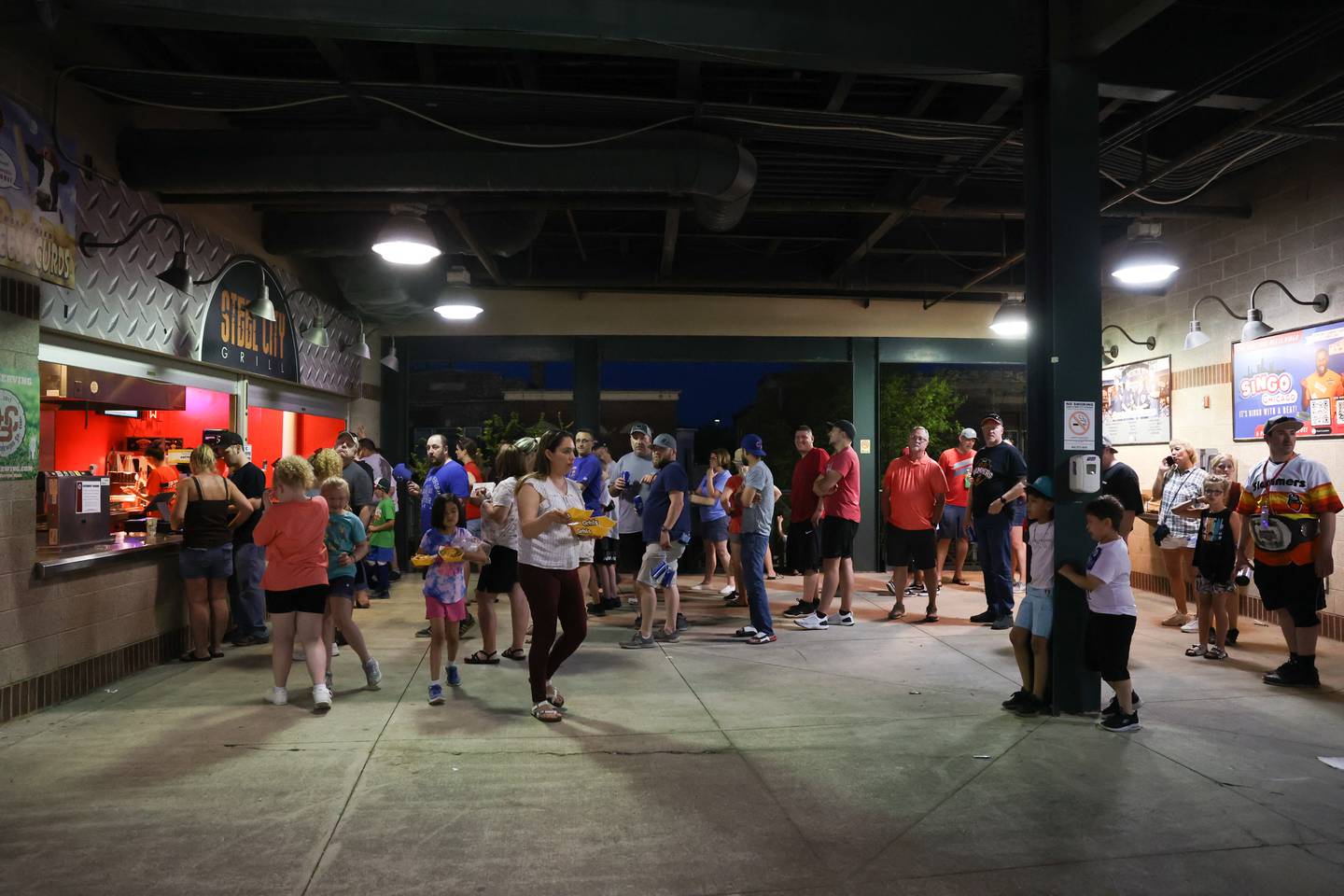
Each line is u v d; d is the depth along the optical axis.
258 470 7.05
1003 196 8.15
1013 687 5.68
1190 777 4.01
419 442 13.40
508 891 2.94
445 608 5.32
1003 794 3.81
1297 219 7.73
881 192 7.97
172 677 5.93
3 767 4.11
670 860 3.18
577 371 12.03
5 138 4.86
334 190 6.37
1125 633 4.70
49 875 3.03
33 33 5.10
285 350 9.10
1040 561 5.11
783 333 12.14
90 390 6.36
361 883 2.99
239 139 6.12
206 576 6.45
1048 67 5.09
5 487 4.83
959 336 12.34
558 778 3.99
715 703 5.28
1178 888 2.98
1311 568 5.65
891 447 13.70
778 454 15.46
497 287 11.19
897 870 3.11
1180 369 9.42
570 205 7.53
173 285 6.36
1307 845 3.30
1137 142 7.25
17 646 4.91
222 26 4.54
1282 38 4.78
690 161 6.14
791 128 6.22
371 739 4.54
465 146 6.14
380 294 9.93
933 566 8.05
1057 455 5.02
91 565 5.53
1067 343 5.06
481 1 4.62
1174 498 7.75
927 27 5.04
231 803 3.69
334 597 5.53
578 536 4.98
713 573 11.39
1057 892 2.95
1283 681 5.68
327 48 5.20
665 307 12.07
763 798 3.77
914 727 4.79
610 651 6.77
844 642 7.11
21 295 5.02
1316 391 7.54
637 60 6.04
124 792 3.80
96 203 5.85
